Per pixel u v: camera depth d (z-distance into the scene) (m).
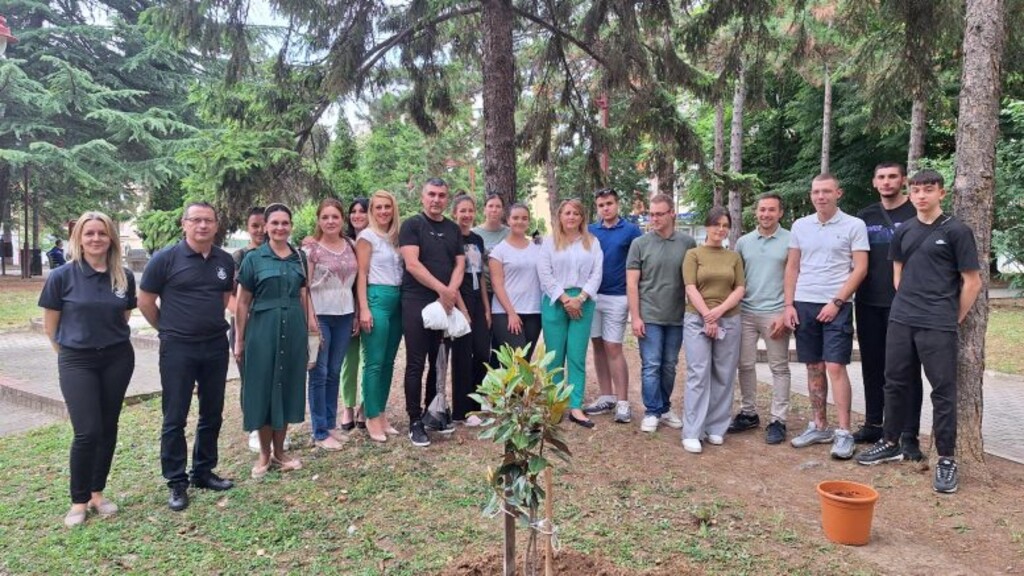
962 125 4.34
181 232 7.95
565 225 5.19
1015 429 5.83
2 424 6.11
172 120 22.28
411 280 4.80
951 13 6.16
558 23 8.99
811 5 12.20
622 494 4.07
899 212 4.77
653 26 8.04
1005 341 10.34
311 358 4.59
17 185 23.72
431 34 9.00
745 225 21.88
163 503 4.02
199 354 4.00
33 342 10.54
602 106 10.78
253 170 7.54
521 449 2.43
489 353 5.28
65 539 3.56
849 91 18.48
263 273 4.19
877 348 4.99
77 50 21.75
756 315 5.20
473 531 3.56
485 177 7.89
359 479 4.29
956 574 3.16
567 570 3.06
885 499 4.07
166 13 7.61
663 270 5.19
